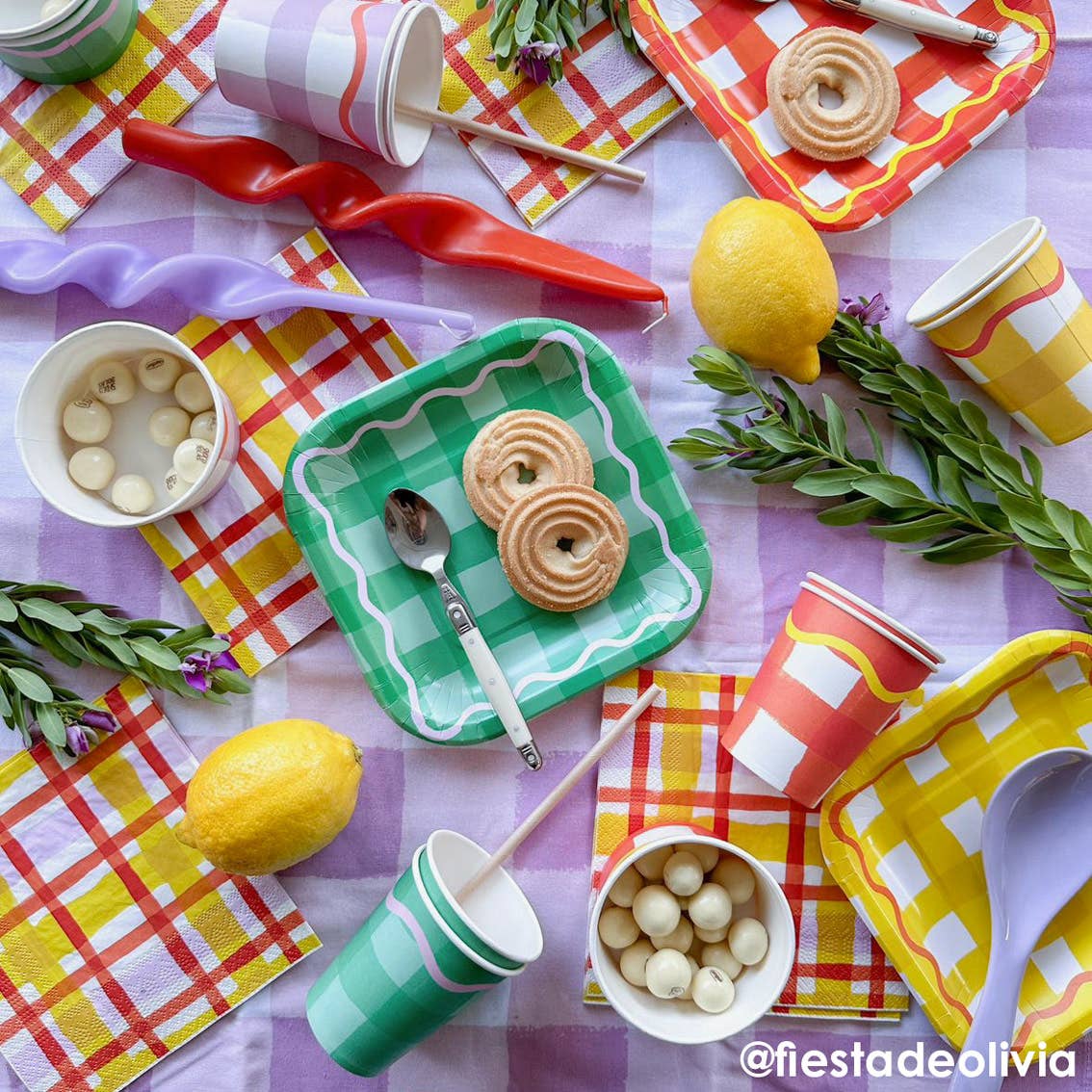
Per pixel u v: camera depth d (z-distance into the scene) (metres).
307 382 0.88
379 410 0.85
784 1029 0.88
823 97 0.87
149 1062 0.87
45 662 0.88
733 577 0.88
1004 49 0.86
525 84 0.88
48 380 0.83
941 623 0.88
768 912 0.83
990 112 0.85
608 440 0.86
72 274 0.85
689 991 0.83
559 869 0.88
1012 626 0.88
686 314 0.88
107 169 0.87
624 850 0.84
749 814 0.88
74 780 0.87
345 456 0.86
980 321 0.82
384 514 0.87
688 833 0.83
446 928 0.79
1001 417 0.89
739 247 0.81
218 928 0.87
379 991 0.80
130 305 0.86
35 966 0.87
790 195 0.84
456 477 0.87
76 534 0.88
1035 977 0.87
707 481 0.88
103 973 0.87
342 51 0.81
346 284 0.87
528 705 0.85
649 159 0.88
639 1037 0.88
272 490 0.87
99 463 0.85
